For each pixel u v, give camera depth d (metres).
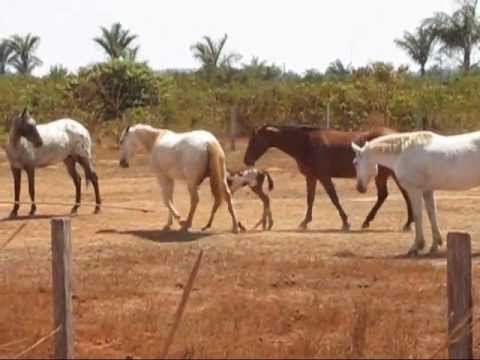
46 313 11.84
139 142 20.00
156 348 9.98
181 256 16.20
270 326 11.12
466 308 8.19
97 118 47.03
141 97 50.25
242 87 52.44
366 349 9.82
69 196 26.61
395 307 12.09
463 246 8.16
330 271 14.63
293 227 20.56
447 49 60.59
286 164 32.53
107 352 10.02
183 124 45.34
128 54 68.75
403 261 15.70
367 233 19.09
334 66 75.50
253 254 16.42
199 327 10.94
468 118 40.19
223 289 13.52
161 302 12.52
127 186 28.59
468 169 16.44
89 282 13.86
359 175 16.92
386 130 19.97
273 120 44.47
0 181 30.12
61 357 8.84
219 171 19.02
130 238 18.56
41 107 48.12
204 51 75.06
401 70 49.56
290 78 66.69
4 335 10.73
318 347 9.97
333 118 42.62
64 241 8.81
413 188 16.55
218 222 21.31
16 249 17.52
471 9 60.41
